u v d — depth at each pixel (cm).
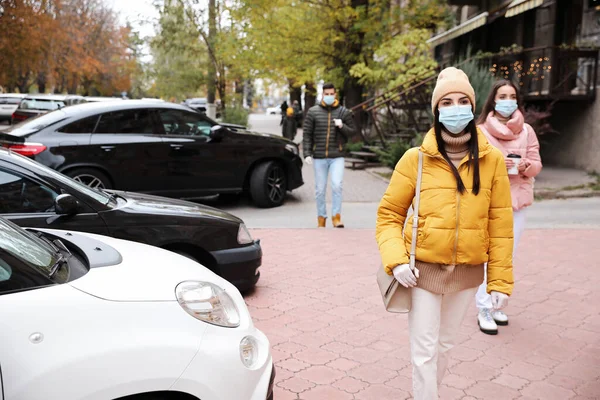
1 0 2141
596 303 581
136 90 5141
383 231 331
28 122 955
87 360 238
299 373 430
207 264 555
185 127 1023
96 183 937
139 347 250
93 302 254
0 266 253
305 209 1112
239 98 2638
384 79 1770
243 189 1097
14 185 466
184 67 2456
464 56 1845
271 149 1102
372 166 1642
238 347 280
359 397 397
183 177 1011
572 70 1389
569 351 472
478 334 505
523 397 400
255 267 577
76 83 4769
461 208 315
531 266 700
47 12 2497
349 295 599
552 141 1545
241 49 1902
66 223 470
